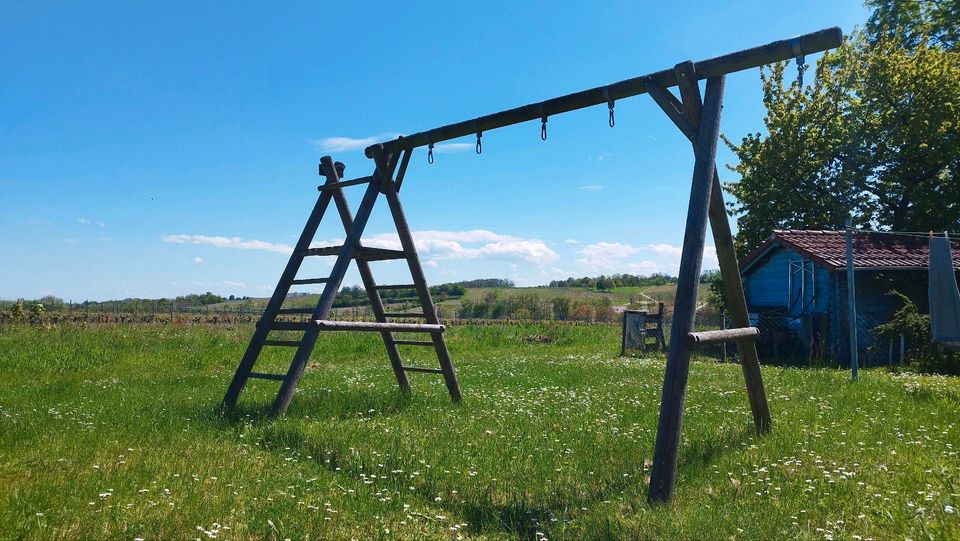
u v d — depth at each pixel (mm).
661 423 5184
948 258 10016
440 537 4258
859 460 5863
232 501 4789
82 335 21250
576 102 6906
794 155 31297
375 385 11352
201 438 6934
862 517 4406
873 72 31234
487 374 13438
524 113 7422
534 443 6574
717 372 13797
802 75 5621
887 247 22781
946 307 9953
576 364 16062
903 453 6109
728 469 5715
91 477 5309
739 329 6488
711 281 33844
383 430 7266
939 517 4328
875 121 30656
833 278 20891
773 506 4672
